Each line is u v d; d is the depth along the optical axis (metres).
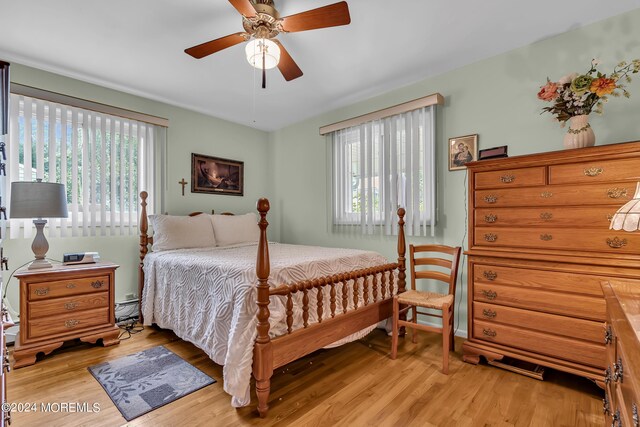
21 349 2.10
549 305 1.87
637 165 1.62
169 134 3.51
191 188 3.68
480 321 2.16
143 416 1.59
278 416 1.60
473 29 2.18
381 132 3.21
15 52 2.42
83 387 1.86
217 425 1.53
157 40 2.28
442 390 1.84
